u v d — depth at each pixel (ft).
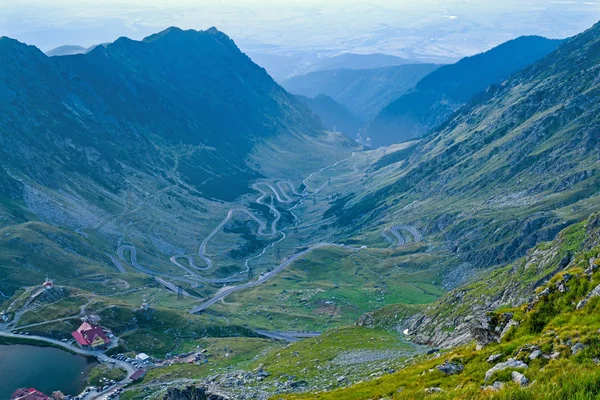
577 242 467.11
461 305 498.69
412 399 158.30
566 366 131.03
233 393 350.84
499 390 130.21
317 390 317.63
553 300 178.50
